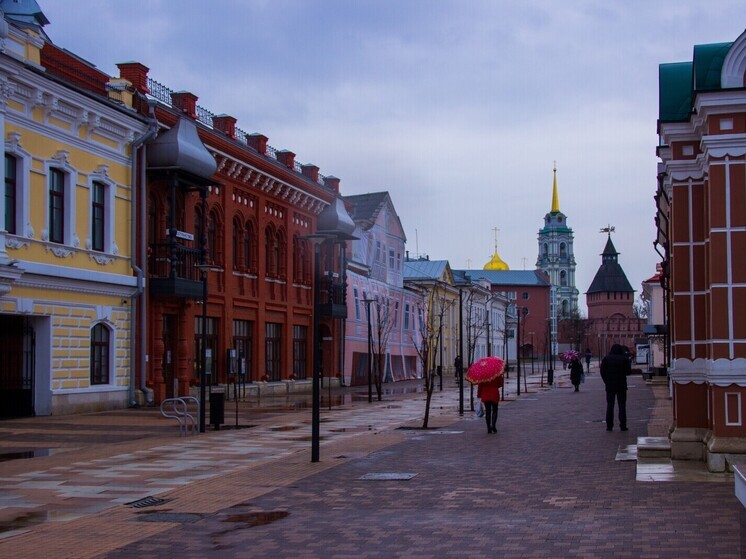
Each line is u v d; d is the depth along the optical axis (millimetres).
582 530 9531
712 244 13930
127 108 30531
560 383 59188
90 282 28375
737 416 13781
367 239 60375
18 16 26594
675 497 11586
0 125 23781
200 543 9266
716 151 14000
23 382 26516
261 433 21562
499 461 15797
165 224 33312
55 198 27359
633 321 171625
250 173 40250
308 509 11211
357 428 23062
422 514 10766
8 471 14766
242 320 40812
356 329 54969
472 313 87500
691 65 16953
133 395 30719
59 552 8859
